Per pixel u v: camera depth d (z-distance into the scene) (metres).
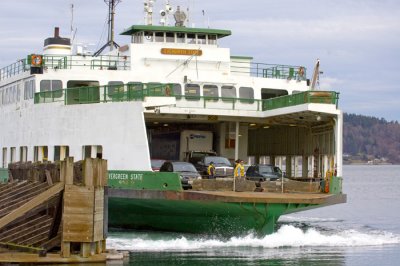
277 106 42.59
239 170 40.31
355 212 66.88
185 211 36.66
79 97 41.03
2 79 51.47
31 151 44.81
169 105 38.31
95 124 39.81
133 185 37.47
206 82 45.41
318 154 45.19
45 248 30.34
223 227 37.25
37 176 35.47
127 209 38.75
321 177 43.91
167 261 31.11
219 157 45.56
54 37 53.50
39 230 32.12
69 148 41.25
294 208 36.22
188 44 46.25
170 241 36.22
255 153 55.66
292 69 48.16
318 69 47.50
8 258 29.27
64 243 29.58
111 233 39.12
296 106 40.50
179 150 49.50
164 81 44.81
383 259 32.94
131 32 47.91
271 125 49.41
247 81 46.38
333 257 33.28
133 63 45.19
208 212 36.22
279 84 47.25
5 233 32.28
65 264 29.45
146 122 48.56
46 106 43.28
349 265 31.36
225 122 48.03
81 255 29.77
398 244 37.81
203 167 44.69
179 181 36.06
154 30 46.94
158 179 36.59
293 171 50.16
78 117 40.84
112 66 46.09
